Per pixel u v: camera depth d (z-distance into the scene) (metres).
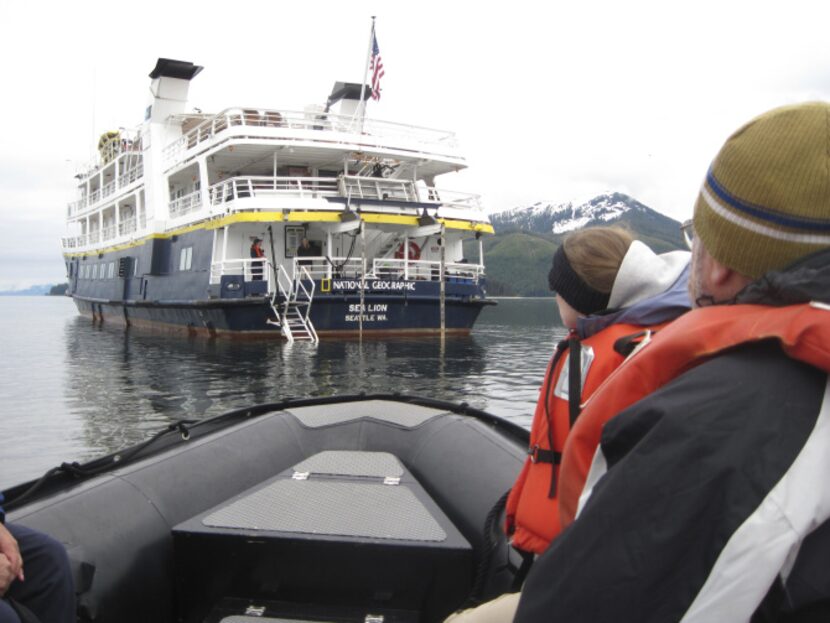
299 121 21.75
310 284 20.75
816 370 1.02
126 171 30.42
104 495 3.10
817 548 0.98
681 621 0.99
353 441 4.40
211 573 3.00
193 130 23.38
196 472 3.57
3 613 2.22
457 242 25.59
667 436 1.04
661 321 1.76
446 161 23.30
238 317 21.02
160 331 27.08
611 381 1.28
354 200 21.50
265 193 21.03
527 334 28.77
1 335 29.41
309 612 2.91
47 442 9.13
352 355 18.33
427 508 3.18
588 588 1.06
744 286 1.17
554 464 1.94
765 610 1.01
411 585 2.88
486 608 1.91
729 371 1.06
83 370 16.50
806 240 1.05
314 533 2.90
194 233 22.95
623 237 1.96
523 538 2.01
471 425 4.22
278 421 4.46
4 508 2.91
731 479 0.98
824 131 1.04
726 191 1.12
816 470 0.97
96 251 34.66
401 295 21.89
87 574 2.64
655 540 1.01
